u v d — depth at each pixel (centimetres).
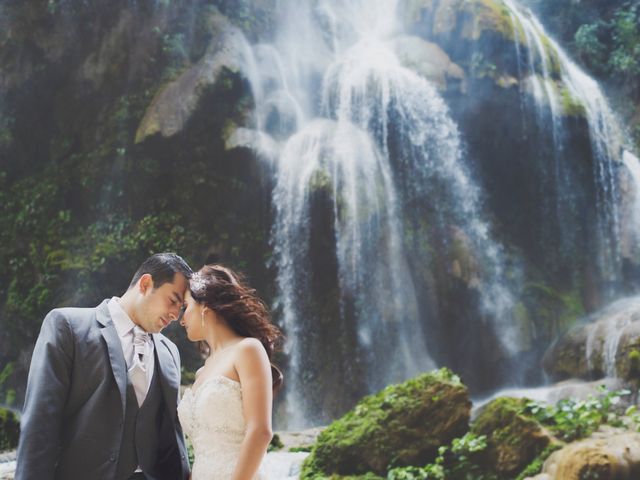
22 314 1269
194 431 291
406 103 1375
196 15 1416
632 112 1593
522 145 1434
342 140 1302
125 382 303
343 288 1224
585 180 1440
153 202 1312
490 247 1393
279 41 1476
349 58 1478
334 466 649
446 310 1308
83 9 1370
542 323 1326
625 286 1392
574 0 1748
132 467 302
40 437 279
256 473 299
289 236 1259
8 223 1357
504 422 638
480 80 1398
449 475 624
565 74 1529
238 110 1317
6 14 1357
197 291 306
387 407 675
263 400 282
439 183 1380
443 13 1472
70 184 1360
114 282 1285
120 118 1342
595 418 670
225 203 1299
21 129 1394
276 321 1259
